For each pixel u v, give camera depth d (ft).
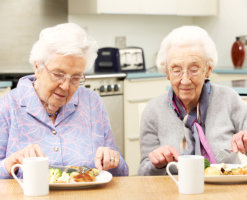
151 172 6.12
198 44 6.07
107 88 13.79
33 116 5.75
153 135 6.62
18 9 14.82
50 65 5.28
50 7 15.46
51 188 4.68
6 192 4.54
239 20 17.71
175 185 4.80
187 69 6.07
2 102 5.80
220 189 4.62
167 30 18.66
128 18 17.57
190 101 6.37
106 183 4.90
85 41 5.31
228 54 18.20
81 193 4.50
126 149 14.40
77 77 5.40
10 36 14.70
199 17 19.27
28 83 5.88
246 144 5.60
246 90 8.71
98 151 5.38
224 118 6.48
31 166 4.38
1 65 14.57
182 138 6.40
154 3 16.26
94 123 6.10
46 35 5.32
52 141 5.72
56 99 5.47
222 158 6.26
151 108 6.67
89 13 15.30
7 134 5.71
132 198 4.30
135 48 15.74
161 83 15.12
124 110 14.34
